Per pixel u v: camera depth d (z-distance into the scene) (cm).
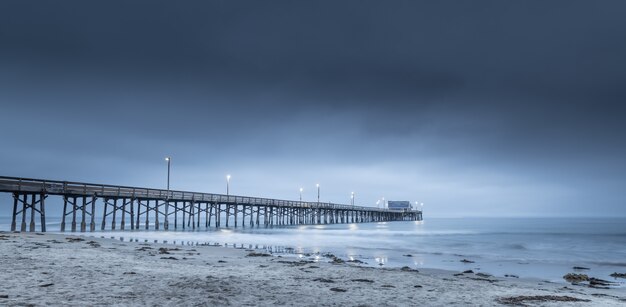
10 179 3494
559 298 1321
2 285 1138
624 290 1708
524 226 10781
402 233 6281
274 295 1194
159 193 5234
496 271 2342
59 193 3962
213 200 6184
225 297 1118
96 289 1140
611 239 5159
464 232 6769
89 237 3284
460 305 1184
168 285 1241
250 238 4375
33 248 2050
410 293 1334
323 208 9744
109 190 4556
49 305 932
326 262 2386
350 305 1115
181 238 4006
